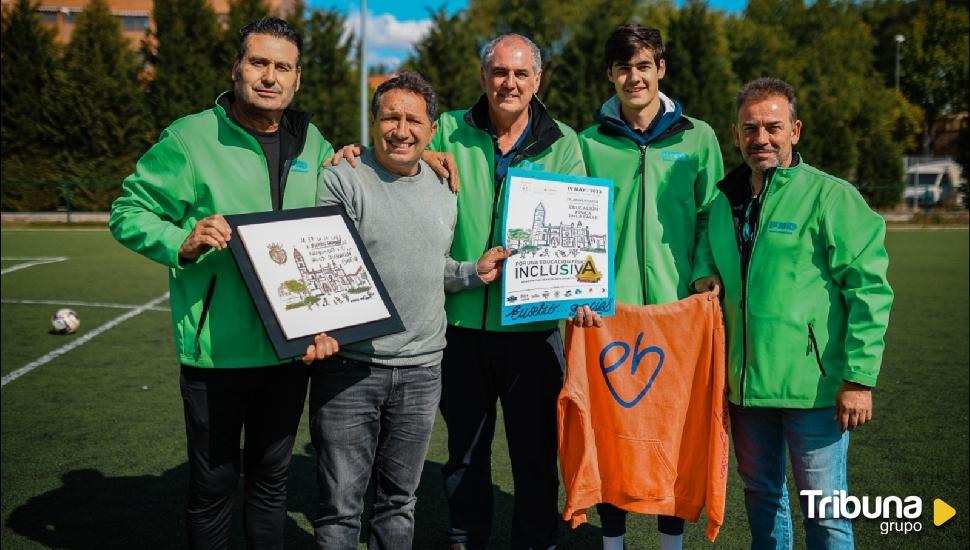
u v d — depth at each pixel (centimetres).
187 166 241
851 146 2952
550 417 296
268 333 221
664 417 281
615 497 288
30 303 961
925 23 4709
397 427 258
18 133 2555
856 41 4616
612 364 285
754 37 3600
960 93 4556
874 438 459
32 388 568
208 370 246
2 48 2575
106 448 439
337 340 230
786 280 250
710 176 305
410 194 254
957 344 729
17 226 2288
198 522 254
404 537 264
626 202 300
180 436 461
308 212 241
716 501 264
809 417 251
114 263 1413
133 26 4966
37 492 375
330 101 2812
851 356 238
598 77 2922
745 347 260
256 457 265
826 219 244
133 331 789
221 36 2839
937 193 3500
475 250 290
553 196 276
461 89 2866
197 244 223
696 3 2803
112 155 2630
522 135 295
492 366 296
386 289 248
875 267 239
